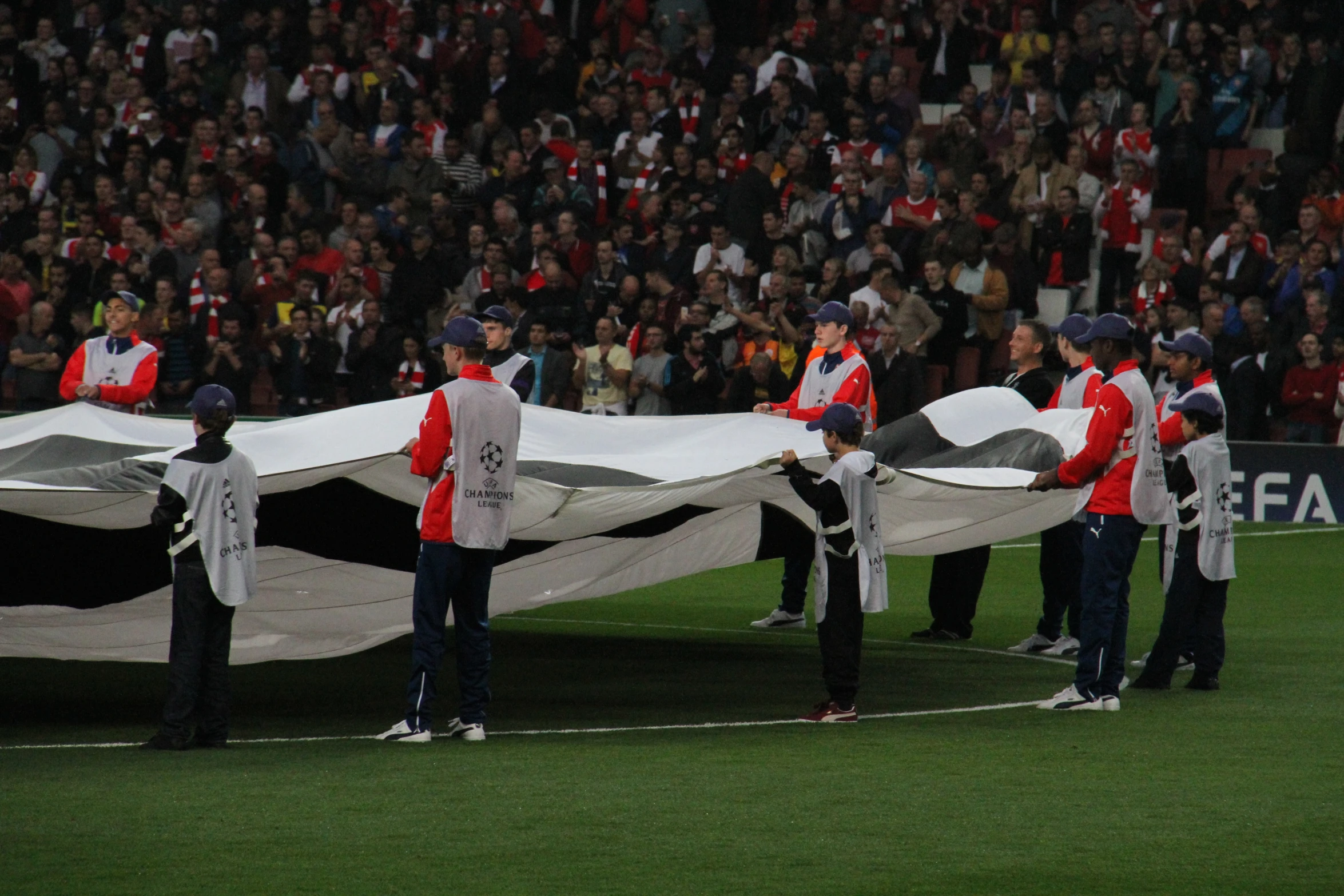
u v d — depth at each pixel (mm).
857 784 18938
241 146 61250
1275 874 15273
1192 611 25844
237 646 26625
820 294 52375
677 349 51844
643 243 56344
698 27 62531
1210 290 53062
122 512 23062
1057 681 27188
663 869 15273
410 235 57469
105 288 55000
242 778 19031
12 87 65688
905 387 49094
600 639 32594
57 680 27672
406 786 18672
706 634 33406
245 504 20922
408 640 32906
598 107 62062
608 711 24484
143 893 14367
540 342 48562
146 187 61094
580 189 58844
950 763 20141
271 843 16031
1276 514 50656
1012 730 22562
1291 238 53562
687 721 23500
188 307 55438
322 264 56375
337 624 26531
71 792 18219
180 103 63531
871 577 22953
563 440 31188
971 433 29188
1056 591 30422
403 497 24625
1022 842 16344
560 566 27438
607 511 24250
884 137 59062
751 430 30625
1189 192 58344
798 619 34406
